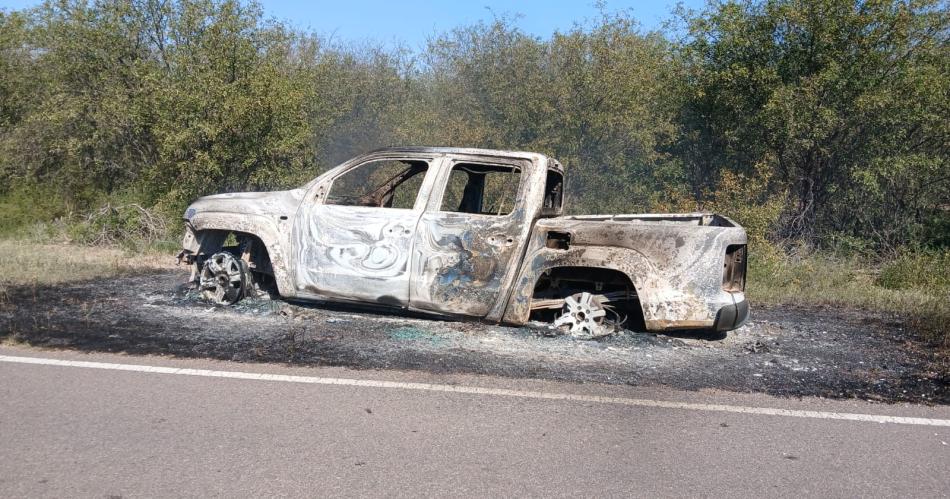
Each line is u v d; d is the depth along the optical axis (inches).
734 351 262.4
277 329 263.3
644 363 239.3
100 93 538.3
